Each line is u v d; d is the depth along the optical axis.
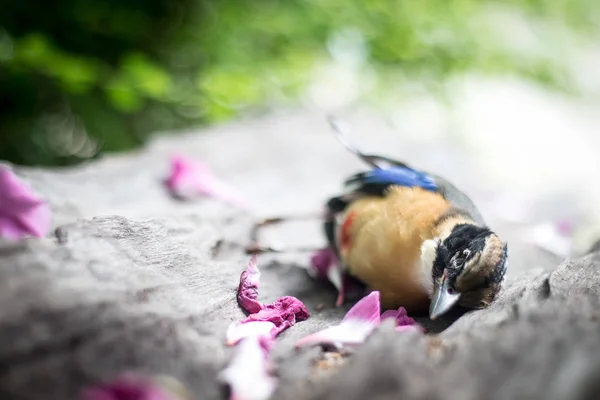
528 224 5.68
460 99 8.95
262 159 6.46
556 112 10.24
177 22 8.82
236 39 8.13
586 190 7.32
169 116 7.98
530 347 2.36
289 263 4.21
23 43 6.41
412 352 2.47
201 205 4.73
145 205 4.58
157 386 2.26
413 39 8.45
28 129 7.81
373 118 8.27
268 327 3.09
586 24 14.28
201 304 3.07
